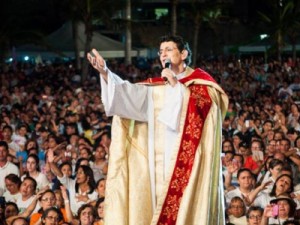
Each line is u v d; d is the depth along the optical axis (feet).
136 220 22.18
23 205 46.55
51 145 60.39
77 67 143.23
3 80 122.42
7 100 96.07
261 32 201.77
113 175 22.44
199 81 22.21
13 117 81.87
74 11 136.36
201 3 168.04
